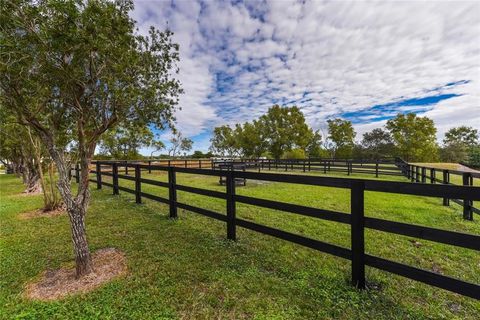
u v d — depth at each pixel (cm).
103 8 236
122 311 202
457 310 198
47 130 264
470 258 298
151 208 586
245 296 222
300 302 211
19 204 677
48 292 235
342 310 198
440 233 180
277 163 1841
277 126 3300
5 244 366
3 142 1060
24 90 242
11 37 211
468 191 168
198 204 620
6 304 215
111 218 498
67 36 212
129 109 304
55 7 201
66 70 238
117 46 251
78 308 208
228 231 375
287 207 287
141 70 292
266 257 308
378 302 209
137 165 627
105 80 270
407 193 199
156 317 193
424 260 294
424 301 211
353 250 233
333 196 732
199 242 364
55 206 602
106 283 249
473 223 447
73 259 314
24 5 209
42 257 320
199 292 229
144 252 327
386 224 210
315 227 426
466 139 4653
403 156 2966
